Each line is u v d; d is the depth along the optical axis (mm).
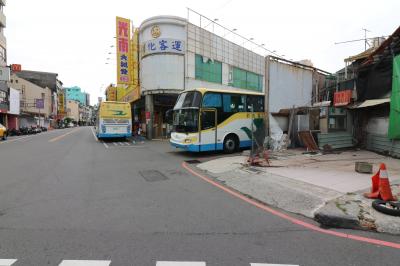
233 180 7695
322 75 18062
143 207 5438
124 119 23219
